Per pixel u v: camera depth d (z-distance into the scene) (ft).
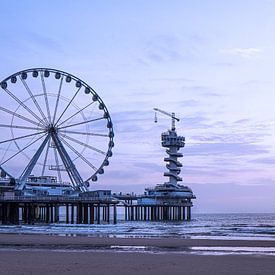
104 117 358.84
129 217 561.84
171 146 537.65
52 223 390.01
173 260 107.65
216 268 95.20
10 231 253.65
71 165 338.95
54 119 329.11
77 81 349.20
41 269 91.09
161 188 540.93
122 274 86.38
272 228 322.75
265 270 93.09
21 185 359.25
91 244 156.66
